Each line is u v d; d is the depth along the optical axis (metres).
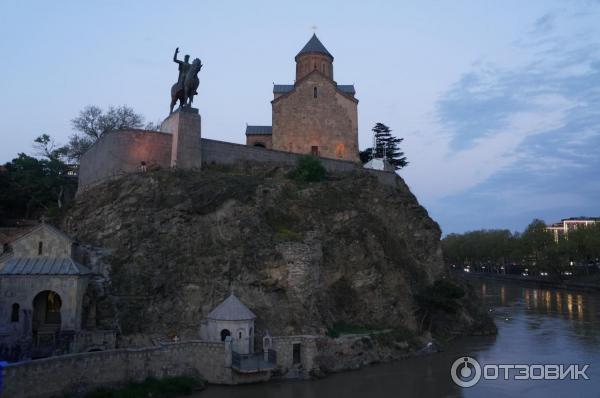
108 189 52.56
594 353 52.97
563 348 55.75
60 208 60.06
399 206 67.94
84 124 85.50
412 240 68.25
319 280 49.12
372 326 52.56
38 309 40.75
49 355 35.16
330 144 77.25
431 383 41.16
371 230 57.97
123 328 41.44
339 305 52.47
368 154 101.94
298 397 36.56
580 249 133.62
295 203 54.34
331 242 54.03
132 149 54.69
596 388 40.41
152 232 47.34
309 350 42.06
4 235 52.47
